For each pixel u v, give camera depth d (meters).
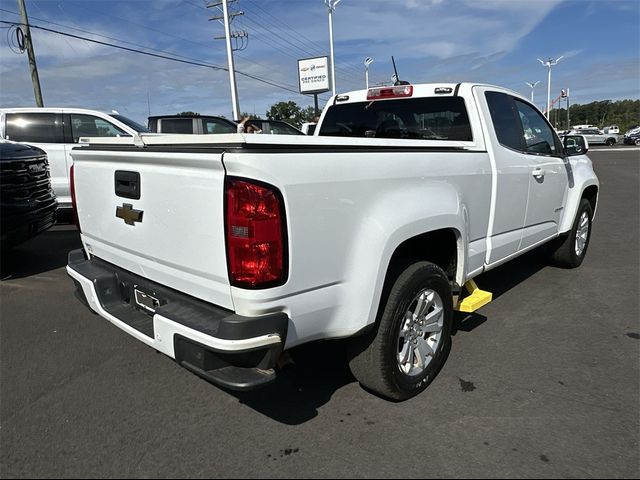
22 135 8.56
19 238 5.63
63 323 4.54
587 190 6.00
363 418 2.97
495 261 4.10
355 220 2.63
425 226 2.99
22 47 20.27
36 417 3.02
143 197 2.75
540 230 4.86
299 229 2.36
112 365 3.70
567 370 3.52
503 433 2.80
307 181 2.37
